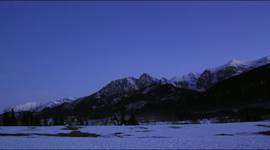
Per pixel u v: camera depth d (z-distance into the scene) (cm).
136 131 10569
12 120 19162
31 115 19825
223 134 8356
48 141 7012
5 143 6575
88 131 10712
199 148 5441
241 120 17050
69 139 7606
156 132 9831
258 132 8512
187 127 12319
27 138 7994
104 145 6116
